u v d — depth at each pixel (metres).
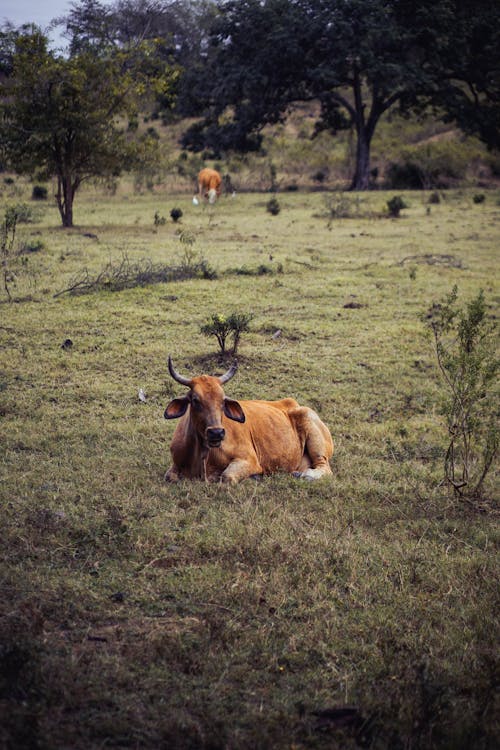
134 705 3.96
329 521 6.61
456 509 7.23
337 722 3.94
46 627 4.64
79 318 13.66
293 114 79.56
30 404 9.59
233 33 45.56
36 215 27.61
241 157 54.75
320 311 15.02
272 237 24.81
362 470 8.14
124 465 7.74
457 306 15.55
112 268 17.11
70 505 6.47
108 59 26.28
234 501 6.78
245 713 3.94
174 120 65.19
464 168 52.31
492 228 28.11
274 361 11.88
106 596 5.05
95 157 25.48
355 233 26.53
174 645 4.47
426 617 5.04
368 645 4.63
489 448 7.53
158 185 46.81
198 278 17.42
